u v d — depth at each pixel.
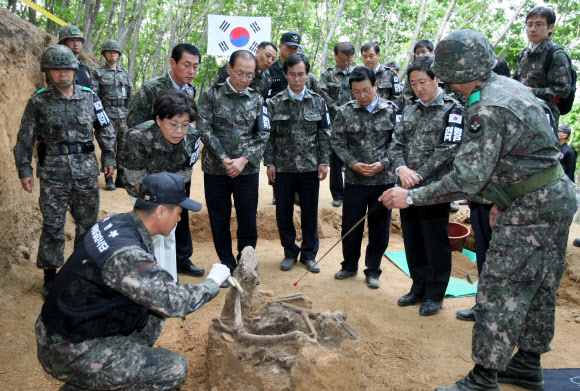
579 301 4.28
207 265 4.99
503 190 2.67
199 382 2.92
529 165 2.56
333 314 2.63
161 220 2.30
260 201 6.46
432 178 3.80
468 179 2.54
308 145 4.59
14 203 4.54
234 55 4.01
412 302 4.21
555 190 2.57
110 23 10.31
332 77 6.33
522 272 2.64
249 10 17.56
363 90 4.15
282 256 5.38
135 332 2.56
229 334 2.77
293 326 2.81
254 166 4.25
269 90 5.70
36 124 3.83
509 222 2.66
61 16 9.61
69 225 5.34
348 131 4.36
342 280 4.76
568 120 11.53
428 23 16.80
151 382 2.29
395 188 2.97
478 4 14.43
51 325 2.16
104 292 2.14
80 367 2.19
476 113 2.53
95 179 4.07
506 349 2.66
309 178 4.70
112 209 5.78
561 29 11.70
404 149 4.05
